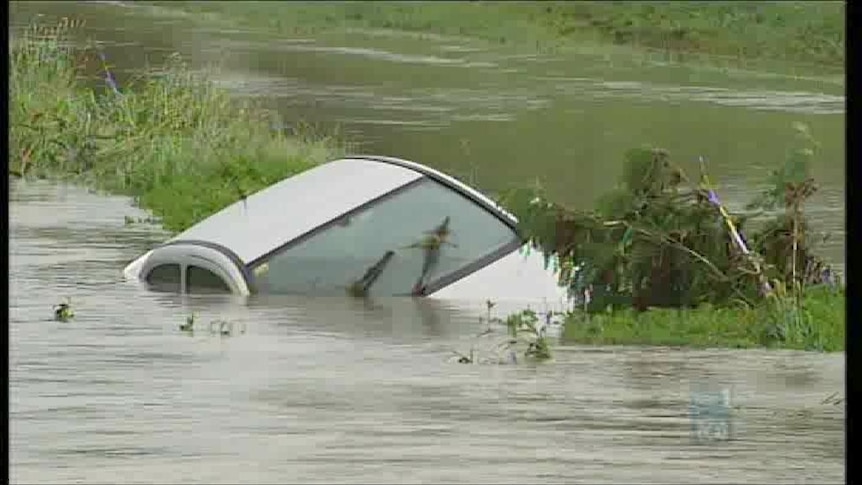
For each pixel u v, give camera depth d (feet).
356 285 100.99
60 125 159.43
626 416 73.15
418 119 207.72
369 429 70.23
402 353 85.10
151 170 150.51
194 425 70.79
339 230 102.58
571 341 89.71
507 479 63.41
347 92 235.61
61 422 71.20
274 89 234.38
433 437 69.36
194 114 169.17
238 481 63.10
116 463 65.51
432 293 101.09
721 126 205.36
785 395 77.00
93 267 109.50
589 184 161.79
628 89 248.93
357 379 78.95
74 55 237.66
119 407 73.36
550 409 73.72
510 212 100.94
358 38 330.34
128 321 92.27
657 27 342.23
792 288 98.37
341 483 62.75
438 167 170.71
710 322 92.63
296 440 68.64
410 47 315.58
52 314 94.02
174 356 83.61
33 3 338.75
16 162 154.92
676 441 68.95
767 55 316.60
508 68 280.31
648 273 97.66
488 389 77.41
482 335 89.71
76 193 144.36
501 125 203.21
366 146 183.11
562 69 281.13
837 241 124.67
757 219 125.49
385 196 104.32
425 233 102.78
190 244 102.58
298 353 84.43
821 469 65.41
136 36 300.20
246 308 96.22
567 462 65.82
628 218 98.99
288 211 104.22
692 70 286.05
